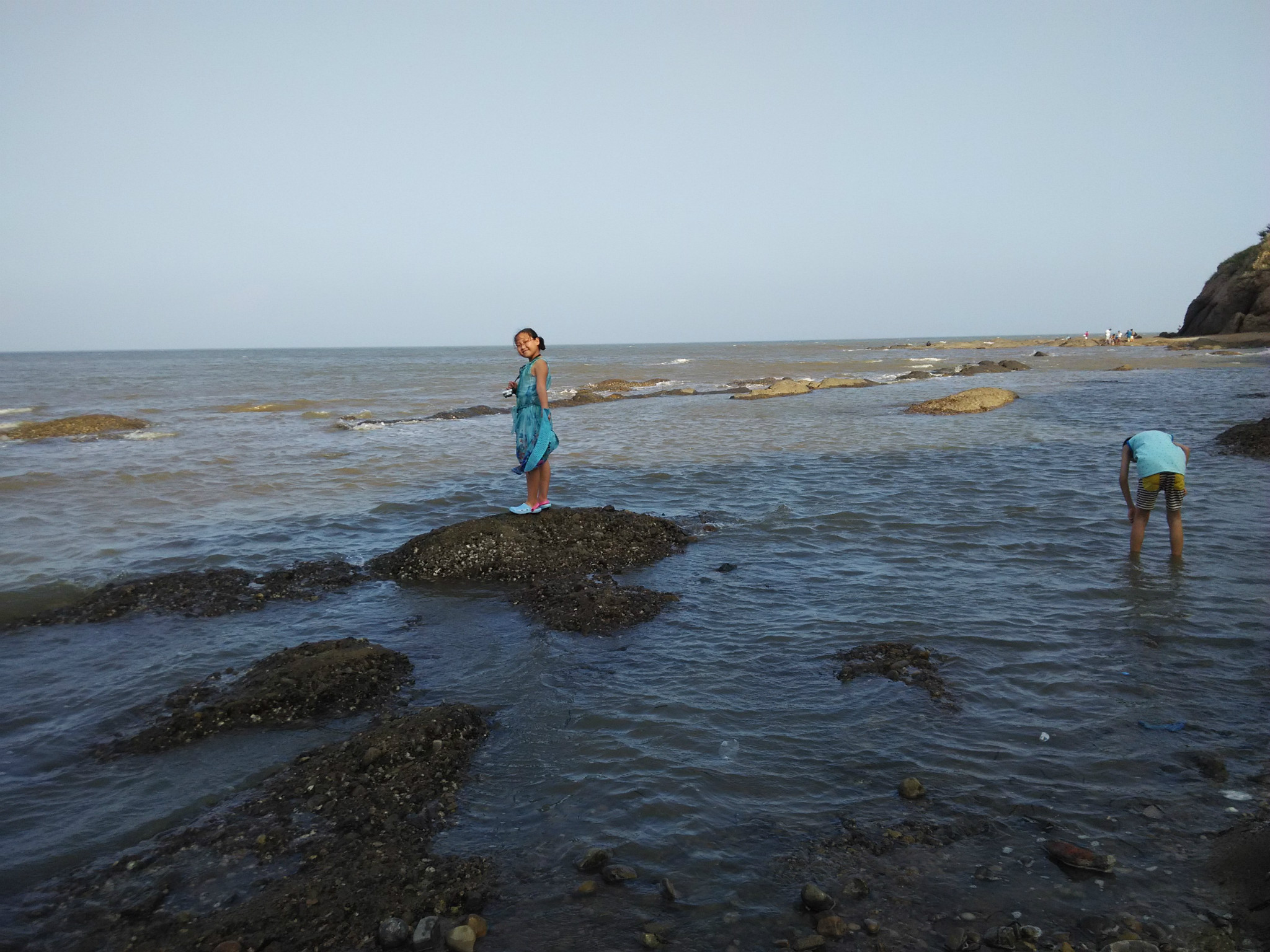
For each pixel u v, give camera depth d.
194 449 17.11
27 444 18.16
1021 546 8.48
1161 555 7.94
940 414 22.41
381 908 3.21
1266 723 4.52
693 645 6.02
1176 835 3.52
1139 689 4.99
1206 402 22.86
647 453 15.80
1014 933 2.95
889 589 7.19
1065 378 35.16
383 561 8.42
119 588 7.46
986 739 4.44
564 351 154.50
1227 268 62.34
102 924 3.15
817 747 4.42
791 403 26.91
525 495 11.73
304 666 5.41
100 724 4.95
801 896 3.22
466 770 4.28
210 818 3.89
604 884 3.33
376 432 20.39
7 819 3.92
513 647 6.11
